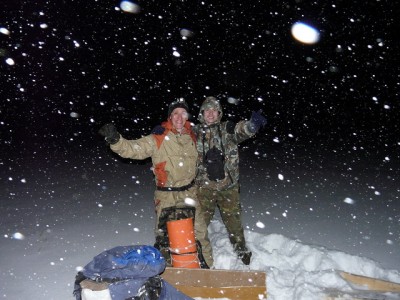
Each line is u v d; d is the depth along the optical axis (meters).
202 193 4.13
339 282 3.55
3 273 4.09
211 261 4.04
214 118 4.04
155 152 3.87
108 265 2.68
